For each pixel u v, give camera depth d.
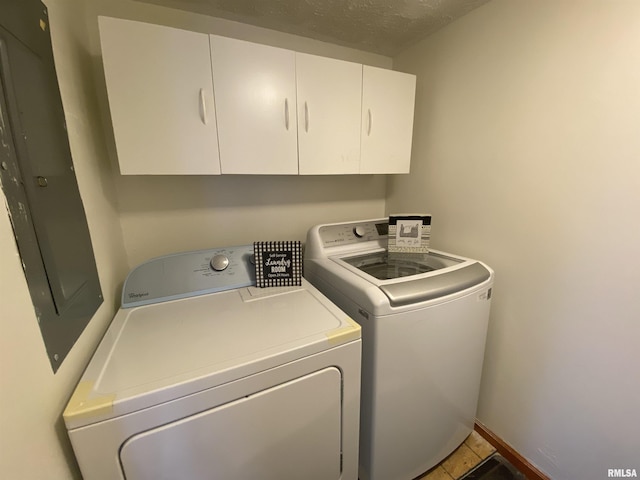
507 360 1.32
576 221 1.02
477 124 1.32
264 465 0.78
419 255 1.37
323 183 1.75
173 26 1.23
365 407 1.04
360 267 1.32
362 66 1.30
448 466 1.33
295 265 1.19
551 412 1.18
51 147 0.66
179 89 0.98
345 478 0.97
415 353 1.03
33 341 0.51
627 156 0.88
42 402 0.52
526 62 1.10
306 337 0.81
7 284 0.46
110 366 0.69
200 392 0.65
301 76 1.17
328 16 1.30
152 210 1.33
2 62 0.49
